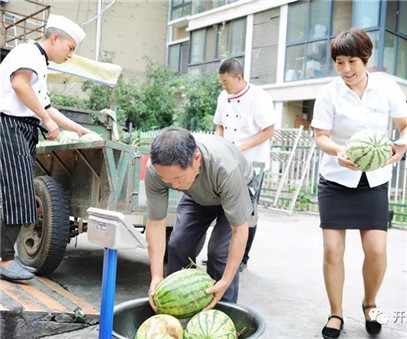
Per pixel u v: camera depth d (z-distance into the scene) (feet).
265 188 34.76
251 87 14.08
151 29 65.82
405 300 12.72
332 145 9.41
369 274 9.89
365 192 9.59
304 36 46.65
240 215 7.42
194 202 9.42
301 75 46.96
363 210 9.62
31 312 9.22
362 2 41.57
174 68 65.00
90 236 5.86
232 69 13.64
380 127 9.62
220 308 7.28
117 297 12.04
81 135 13.28
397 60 42.68
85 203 12.35
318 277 15.08
